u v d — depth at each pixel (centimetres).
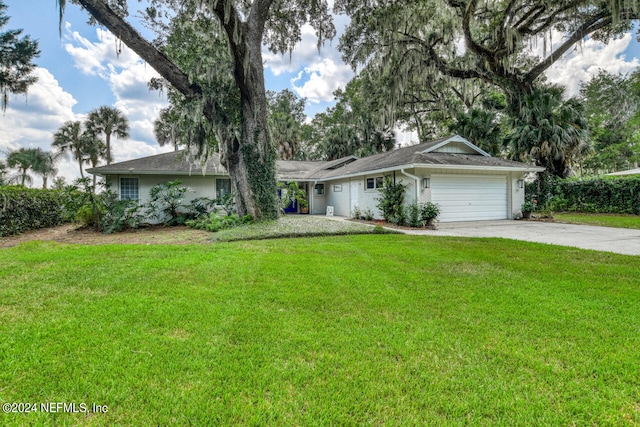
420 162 1075
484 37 1709
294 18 1212
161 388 195
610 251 617
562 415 173
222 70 1033
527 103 1547
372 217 1357
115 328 276
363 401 185
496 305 329
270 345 248
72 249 667
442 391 194
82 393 191
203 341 254
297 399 186
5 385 198
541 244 689
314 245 699
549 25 1389
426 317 302
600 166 2745
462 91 2009
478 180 1261
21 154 2548
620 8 1177
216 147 1233
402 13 1345
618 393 190
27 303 337
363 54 1510
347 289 383
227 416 172
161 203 1298
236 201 1147
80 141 2834
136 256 584
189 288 388
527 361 225
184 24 1039
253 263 518
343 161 1936
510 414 174
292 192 1527
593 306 325
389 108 1691
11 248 705
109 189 1209
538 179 1617
